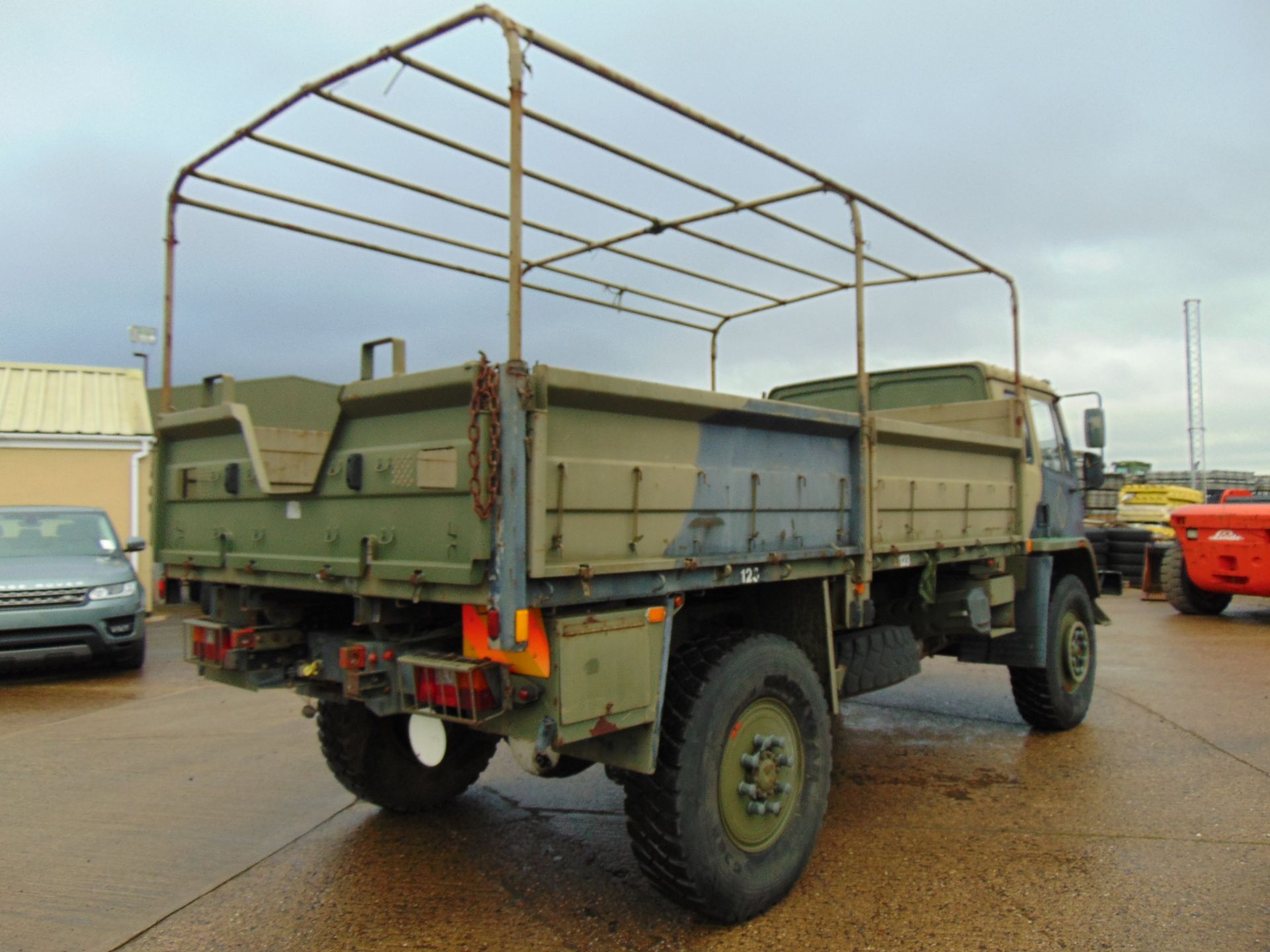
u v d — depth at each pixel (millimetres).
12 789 4809
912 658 4703
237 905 3338
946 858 3719
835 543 3691
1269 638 9938
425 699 2693
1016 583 5520
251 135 3559
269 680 3514
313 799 4586
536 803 4500
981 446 4840
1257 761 5082
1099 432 6145
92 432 13602
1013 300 5395
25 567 8219
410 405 2730
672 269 5211
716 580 3076
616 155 3615
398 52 2934
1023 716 5836
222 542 3654
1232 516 10922
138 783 4875
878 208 4074
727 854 3033
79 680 8203
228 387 3711
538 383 2461
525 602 2414
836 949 2949
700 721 2939
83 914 3277
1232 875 3506
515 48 2607
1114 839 3910
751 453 3283
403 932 3109
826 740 3539
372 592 2836
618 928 3125
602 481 2666
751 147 3389
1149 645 9438
